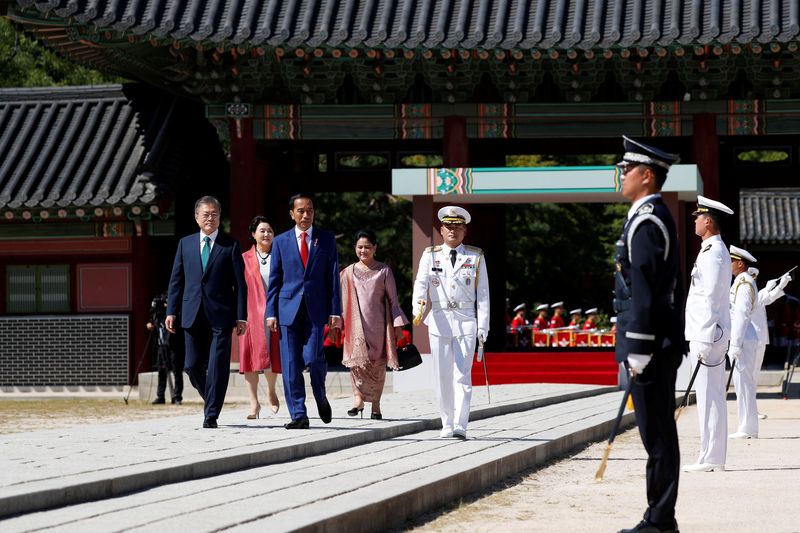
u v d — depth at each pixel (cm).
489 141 2984
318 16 2566
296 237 1323
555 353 2588
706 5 2511
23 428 1791
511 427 1484
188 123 3078
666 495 795
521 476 1153
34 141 3006
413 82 2667
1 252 2958
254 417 1490
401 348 1491
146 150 2942
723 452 1196
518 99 2641
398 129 2673
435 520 891
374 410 1499
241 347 1492
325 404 1351
